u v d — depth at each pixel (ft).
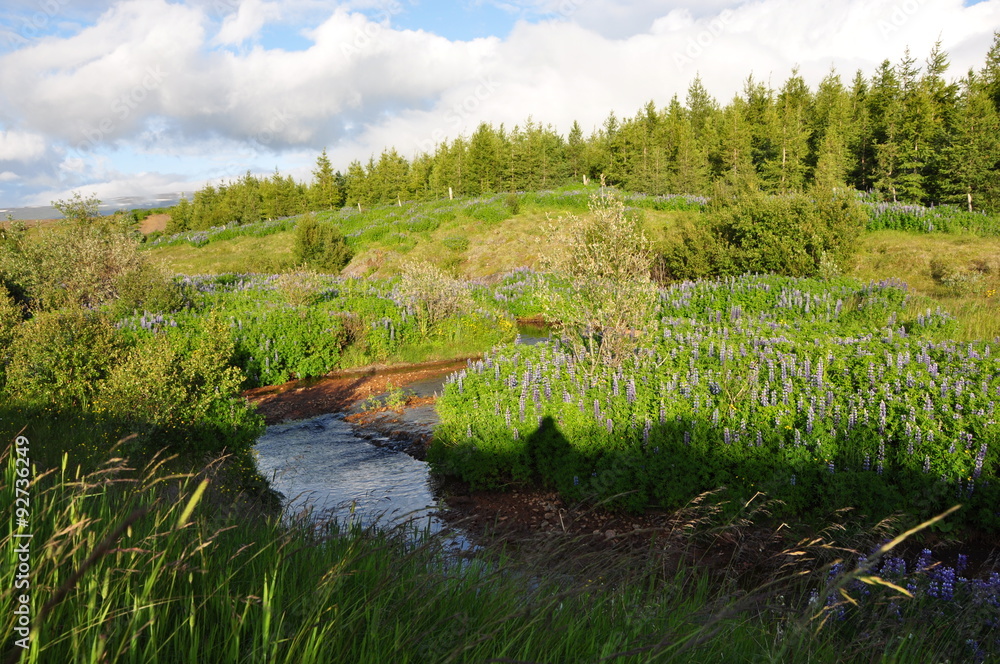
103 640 6.22
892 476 20.66
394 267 119.96
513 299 83.76
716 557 19.03
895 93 164.66
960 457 19.97
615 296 31.71
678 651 9.68
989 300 57.77
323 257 126.93
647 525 22.07
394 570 10.87
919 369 26.37
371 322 60.39
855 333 35.24
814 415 22.91
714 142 173.47
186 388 27.17
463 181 205.26
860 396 23.76
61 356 32.24
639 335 32.65
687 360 30.32
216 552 10.31
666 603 12.71
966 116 113.60
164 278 61.36
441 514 24.67
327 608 8.45
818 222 74.74
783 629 11.81
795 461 21.18
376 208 201.05
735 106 190.19
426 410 41.01
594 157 198.70
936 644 12.42
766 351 30.42
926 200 119.85
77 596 7.18
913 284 71.67
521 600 10.94
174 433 25.86
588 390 28.48
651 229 106.83
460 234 137.59
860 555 17.12
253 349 51.26
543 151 191.72
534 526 22.94
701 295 60.80
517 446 27.04
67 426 26.21
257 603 8.34
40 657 6.34
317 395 47.14
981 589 13.98
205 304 62.95
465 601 10.62
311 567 10.53
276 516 16.10
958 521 19.44
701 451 22.85
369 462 31.96
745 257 76.84
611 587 12.98
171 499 12.42
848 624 13.15
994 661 11.79
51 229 70.64
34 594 6.82
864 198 127.44
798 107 176.35
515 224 137.18
